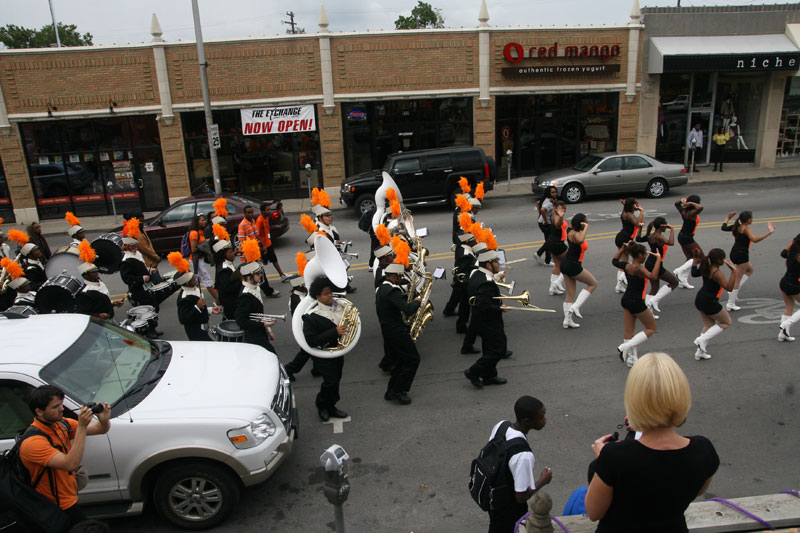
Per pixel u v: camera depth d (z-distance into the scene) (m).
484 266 6.96
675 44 22.22
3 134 20.48
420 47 21.25
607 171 18.84
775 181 21.48
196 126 21.58
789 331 8.07
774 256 11.95
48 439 3.85
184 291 7.43
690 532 3.66
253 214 14.85
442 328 9.30
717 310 7.40
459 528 4.85
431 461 5.79
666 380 2.37
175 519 4.95
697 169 24.14
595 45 21.94
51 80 20.31
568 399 6.87
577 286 10.96
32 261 10.27
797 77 23.92
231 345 6.29
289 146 22.19
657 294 9.22
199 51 18.66
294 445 6.21
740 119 24.48
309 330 6.33
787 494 4.03
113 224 20.33
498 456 3.76
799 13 22.56
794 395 6.70
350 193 18.42
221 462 4.85
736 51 22.11
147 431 4.73
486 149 22.58
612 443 2.55
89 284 7.95
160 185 22.00
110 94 20.62
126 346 5.73
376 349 8.70
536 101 23.00
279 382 5.72
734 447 5.77
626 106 22.83
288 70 21.00
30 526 3.74
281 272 12.12
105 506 4.83
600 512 2.59
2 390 4.65
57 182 21.50
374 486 5.45
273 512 5.17
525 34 21.59
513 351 8.30
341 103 21.59
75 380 4.90
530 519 3.45
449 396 7.09
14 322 5.64
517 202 19.88
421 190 18.39
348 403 7.07
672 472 2.41
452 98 22.11
